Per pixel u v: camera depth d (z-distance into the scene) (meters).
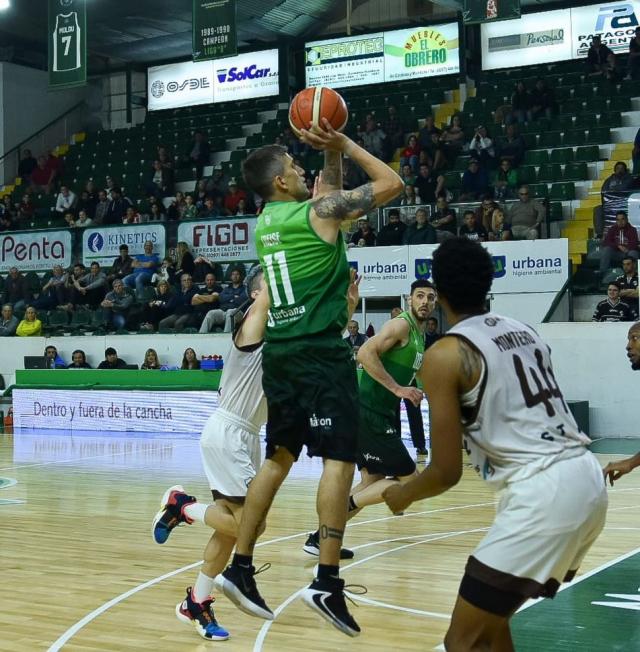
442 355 2.66
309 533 6.53
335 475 3.49
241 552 3.71
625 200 13.73
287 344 3.58
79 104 23.91
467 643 2.66
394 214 14.67
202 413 13.91
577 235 15.39
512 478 2.63
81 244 17.39
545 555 2.57
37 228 18.78
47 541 6.34
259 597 3.71
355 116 19.98
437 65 20.36
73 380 15.02
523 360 2.69
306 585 5.03
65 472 10.02
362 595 4.82
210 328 14.96
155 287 16.17
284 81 22.03
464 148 18.02
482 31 20.39
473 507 7.66
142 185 20.56
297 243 3.55
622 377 12.42
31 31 22.06
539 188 16.00
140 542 6.29
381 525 6.87
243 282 15.23
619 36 19.25
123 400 14.55
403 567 5.46
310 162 18.91
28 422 15.48
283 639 4.08
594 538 2.75
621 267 13.67
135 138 22.36
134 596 4.82
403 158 17.70
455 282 2.77
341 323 3.59
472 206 14.77
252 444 4.24
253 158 3.74
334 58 21.45
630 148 16.72
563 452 2.64
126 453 11.74
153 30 21.48
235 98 22.53
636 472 9.57
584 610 4.41
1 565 5.59
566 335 12.71
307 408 3.55
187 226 16.42
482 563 2.61
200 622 4.10
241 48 22.84
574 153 16.81
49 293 17.11
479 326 2.73
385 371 5.45
